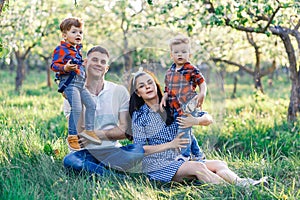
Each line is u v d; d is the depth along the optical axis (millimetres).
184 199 5109
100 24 14633
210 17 8031
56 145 6680
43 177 5387
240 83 28656
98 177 5605
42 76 29297
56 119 9148
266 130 8391
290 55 9219
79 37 6195
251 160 6645
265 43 12500
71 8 12773
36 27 11336
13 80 24188
